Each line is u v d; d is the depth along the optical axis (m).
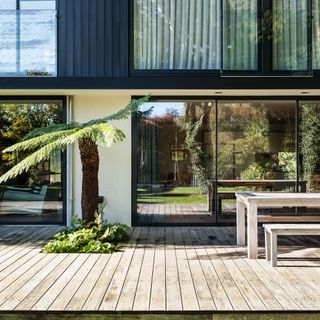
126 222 7.98
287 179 8.03
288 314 3.57
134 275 4.62
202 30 7.72
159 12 7.71
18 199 8.09
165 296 3.92
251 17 7.58
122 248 6.02
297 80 7.27
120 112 6.80
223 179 8.00
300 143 8.07
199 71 7.68
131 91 7.60
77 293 4.02
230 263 5.15
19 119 8.12
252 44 7.57
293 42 7.53
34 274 4.69
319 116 8.06
